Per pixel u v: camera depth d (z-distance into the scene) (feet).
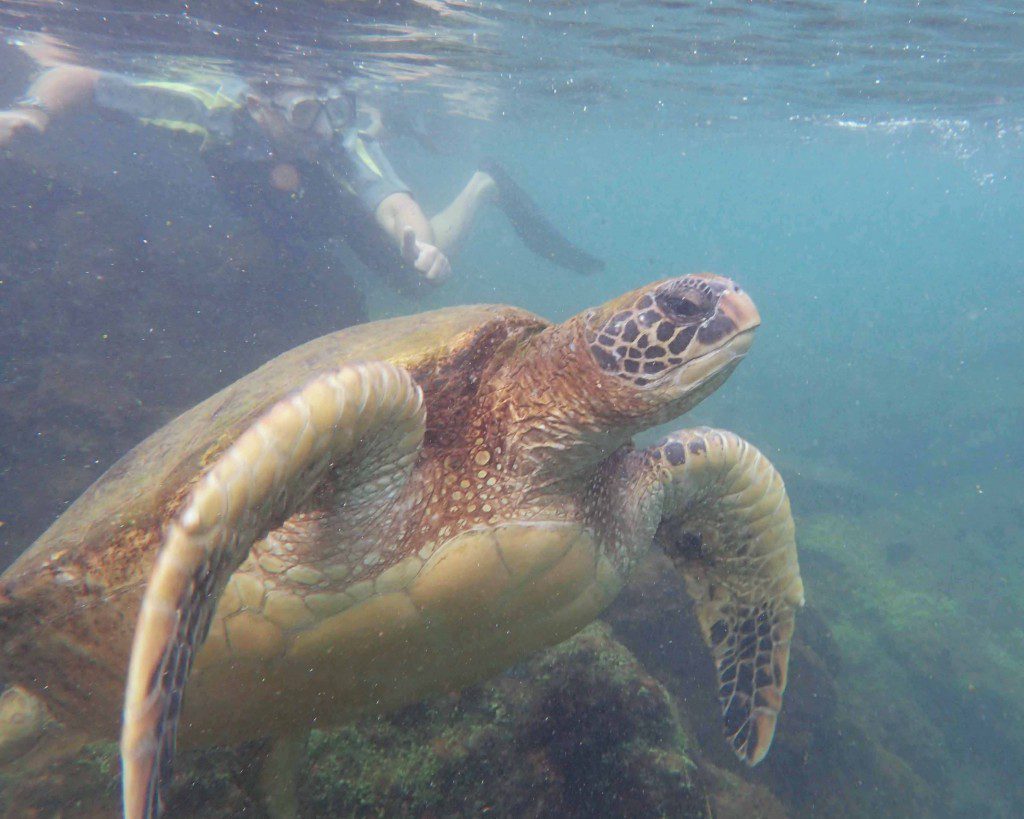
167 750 4.60
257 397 8.36
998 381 85.87
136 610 7.06
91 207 36.06
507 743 10.98
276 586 7.48
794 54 50.34
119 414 28.55
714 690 18.15
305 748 9.24
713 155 148.87
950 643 37.01
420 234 36.83
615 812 10.86
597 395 8.57
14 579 7.34
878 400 83.30
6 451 26.27
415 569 7.86
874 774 22.86
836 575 42.09
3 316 30.81
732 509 11.88
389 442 7.01
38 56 48.26
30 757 10.16
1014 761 30.50
